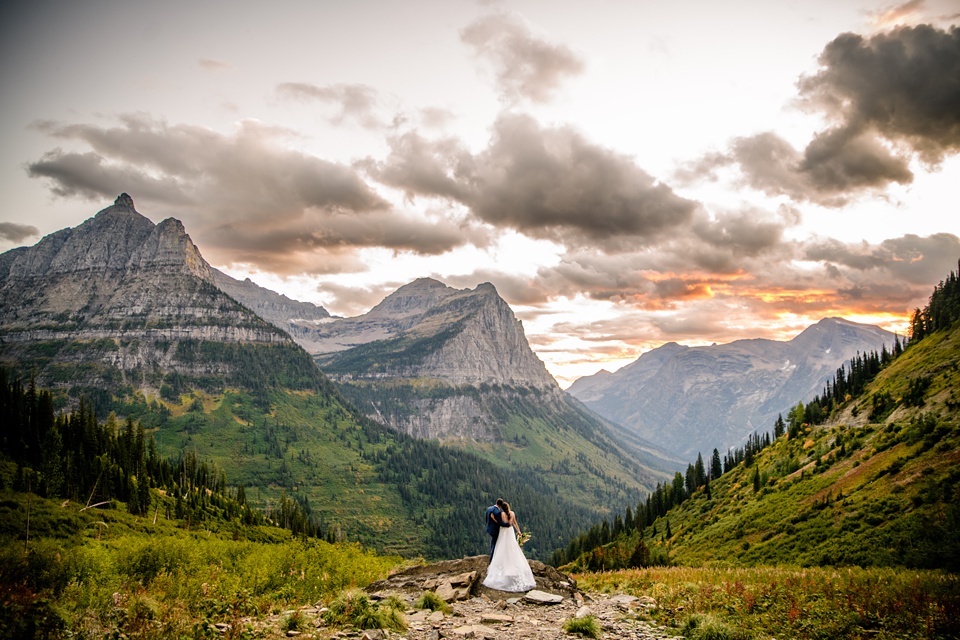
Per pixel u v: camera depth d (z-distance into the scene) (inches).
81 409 6614.2
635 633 689.0
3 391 5595.5
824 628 707.4
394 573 996.6
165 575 840.9
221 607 646.5
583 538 7150.6
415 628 641.6
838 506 3631.9
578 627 658.2
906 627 704.4
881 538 2837.1
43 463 4682.6
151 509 5108.3
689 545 4803.2
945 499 2901.1
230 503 6865.2
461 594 818.8
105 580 754.8
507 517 892.0
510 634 639.8
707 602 865.5
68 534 3196.4
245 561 1018.7
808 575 1211.2
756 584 1032.8
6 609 460.8
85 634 479.5
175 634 519.5
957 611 721.0
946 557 2372.0
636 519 7249.0
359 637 570.9
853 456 4626.0
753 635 681.0
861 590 891.4
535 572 952.9
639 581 1242.6
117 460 5920.3
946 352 5836.6
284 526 6756.9
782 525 3897.6
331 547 1155.3
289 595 828.6
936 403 4655.5
